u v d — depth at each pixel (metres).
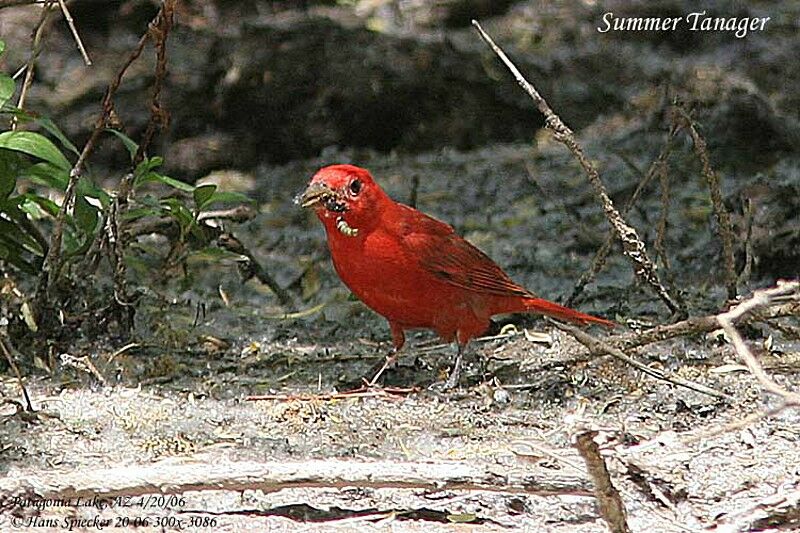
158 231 11.54
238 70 17.39
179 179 17.23
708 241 13.52
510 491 7.29
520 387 9.80
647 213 14.99
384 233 9.54
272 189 16.91
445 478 7.27
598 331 11.27
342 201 9.45
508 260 13.84
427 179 16.81
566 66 19.09
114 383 9.91
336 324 11.88
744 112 16.94
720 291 12.40
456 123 17.97
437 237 9.65
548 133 18.16
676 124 11.01
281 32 17.73
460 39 19.80
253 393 9.84
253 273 12.14
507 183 16.48
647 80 18.86
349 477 7.23
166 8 9.86
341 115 17.70
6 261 10.84
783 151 16.73
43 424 8.91
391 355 10.12
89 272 10.70
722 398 9.36
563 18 20.86
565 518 7.57
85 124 16.97
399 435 8.88
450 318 9.86
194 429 8.91
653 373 9.30
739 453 8.40
